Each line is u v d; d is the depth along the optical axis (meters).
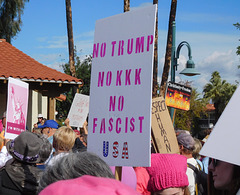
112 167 2.82
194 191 3.36
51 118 15.37
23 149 3.16
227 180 2.01
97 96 2.87
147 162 2.46
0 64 13.87
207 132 8.40
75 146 6.33
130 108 2.66
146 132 2.54
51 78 12.96
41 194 1.03
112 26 2.87
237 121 1.66
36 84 13.73
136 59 2.68
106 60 2.86
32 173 3.17
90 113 2.88
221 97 47.50
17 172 3.13
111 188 1.02
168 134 4.11
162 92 14.53
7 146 4.01
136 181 2.91
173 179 2.35
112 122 2.74
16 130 4.78
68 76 13.44
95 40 2.95
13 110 4.70
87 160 1.45
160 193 2.39
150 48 2.62
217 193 2.25
